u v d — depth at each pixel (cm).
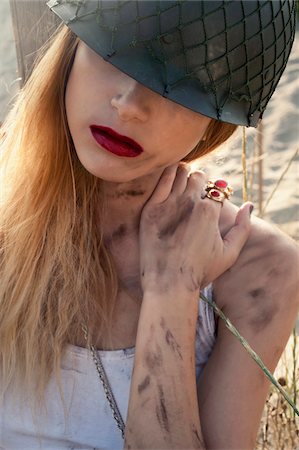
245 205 149
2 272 148
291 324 148
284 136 352
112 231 146
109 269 144
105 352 142
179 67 120
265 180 312
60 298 142
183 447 131
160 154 126
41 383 142
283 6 128
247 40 123
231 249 143
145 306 136
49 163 144
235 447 139
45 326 144
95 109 124
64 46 135
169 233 141
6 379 145
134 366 134
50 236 145
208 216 142
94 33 120
